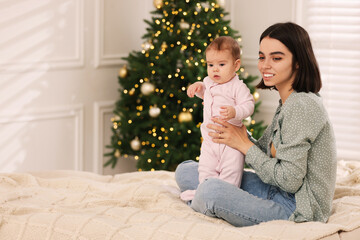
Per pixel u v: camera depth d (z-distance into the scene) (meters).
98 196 3.03
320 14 5.06
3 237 2.64
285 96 2.69
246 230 2.41
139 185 3.05
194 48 4.94
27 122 4.91
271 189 2.77
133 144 5.12
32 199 3.01
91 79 5.32
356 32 4.95
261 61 2.68
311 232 2.35
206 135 2.95
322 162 2.59
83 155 5.33
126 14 5.52
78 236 2.51
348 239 2.38
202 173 2.91
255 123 5.23
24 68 4.84
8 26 4.72
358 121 4.98
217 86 2.94
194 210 2.77
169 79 5.07
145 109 5.20
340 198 2.91
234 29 5.50
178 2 4.99
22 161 4.91
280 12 5.25
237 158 2.83
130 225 2.54
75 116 5.23
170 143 4.98
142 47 5.15
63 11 5.06
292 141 2.55
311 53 2.62
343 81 5.02
